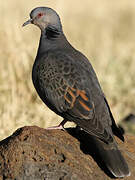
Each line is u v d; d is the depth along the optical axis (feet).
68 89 34.78
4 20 59.36
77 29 93.30
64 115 35.04
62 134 33.94
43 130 33.40
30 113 49.39
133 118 56.03
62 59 36.09
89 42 82.02
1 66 53.98
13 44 55.98
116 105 59.93
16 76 53.52
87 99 33.78
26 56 55.47
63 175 30.83
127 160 33.68
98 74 65.05
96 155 32.48
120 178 31.63
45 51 38.42
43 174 30.91
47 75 35.91
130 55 76.33
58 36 39.22
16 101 50.08
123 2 130.82
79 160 31.83
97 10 119.85
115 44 85.66
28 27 69.41
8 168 31.37
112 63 69.21
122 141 35.24
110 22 111.04
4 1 72.23
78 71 35.17
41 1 84.99
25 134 32.53
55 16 39.96
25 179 30.89
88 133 33.14
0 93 51.06
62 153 31.86
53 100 35.60
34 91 52.70
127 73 67.72
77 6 119.24
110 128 33.17
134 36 97.09
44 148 31.89
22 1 87.25
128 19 117.19
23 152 31.63
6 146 32.14
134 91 63.31
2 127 46.62
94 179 31.04
